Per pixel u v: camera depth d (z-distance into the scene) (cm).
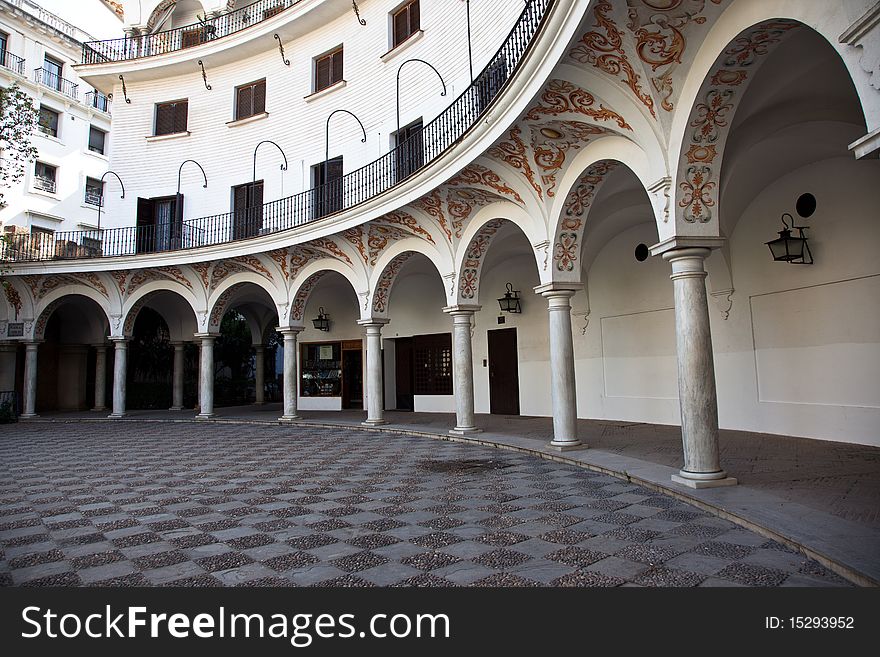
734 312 1034
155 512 602
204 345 1844
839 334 843
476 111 992
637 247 1253
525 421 1400
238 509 607
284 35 1778
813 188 873
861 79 340
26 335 1958
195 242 1864
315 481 755
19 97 1114
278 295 1697
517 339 1597
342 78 1667
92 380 2605
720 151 597
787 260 878
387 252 1395
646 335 1236
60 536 514
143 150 1988
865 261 802
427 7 1379
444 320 1833
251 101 1883
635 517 523
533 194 904
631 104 623
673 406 1169
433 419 1589
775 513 483
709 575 374
